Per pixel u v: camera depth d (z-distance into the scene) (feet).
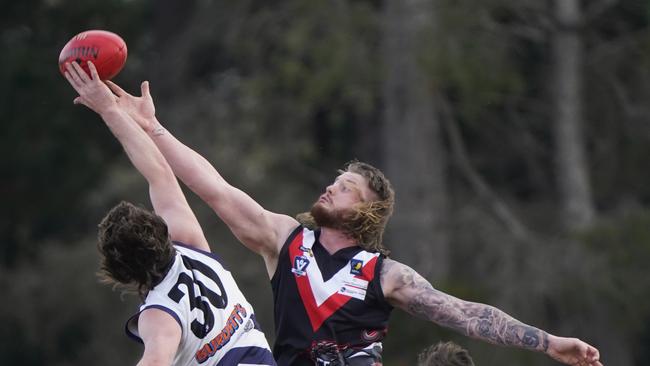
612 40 295.89
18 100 337.11
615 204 300.40
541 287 252.21
